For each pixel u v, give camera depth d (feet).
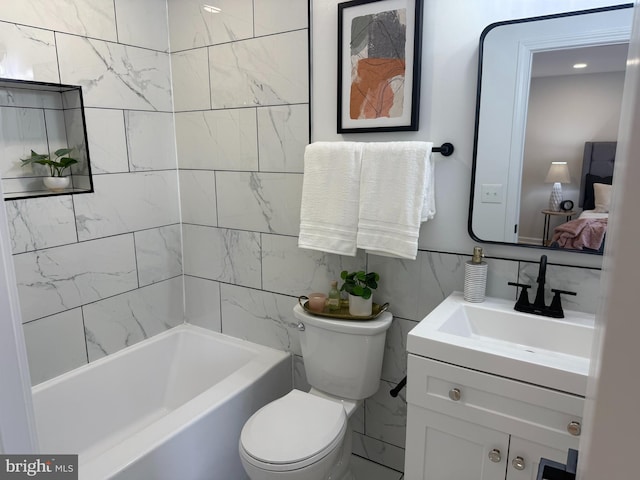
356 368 6.10
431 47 5.58
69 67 6.40
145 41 7.41
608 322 0.77
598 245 4.90
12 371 1.99
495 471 4.42
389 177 5.59
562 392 3.92
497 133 5.26
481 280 5.41
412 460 4.93
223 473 6.29
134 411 7.67
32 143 6.53
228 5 7.01
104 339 7.30
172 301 8.46
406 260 6.17
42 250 6.31
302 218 6.31
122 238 7.41
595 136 4.75
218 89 7.40
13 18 5.74
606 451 0.82
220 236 7.93
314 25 6.36
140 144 7.53
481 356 4.25
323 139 6.59
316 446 5.09
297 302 7.31
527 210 5.25
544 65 4.90
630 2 4.43
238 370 7.00
